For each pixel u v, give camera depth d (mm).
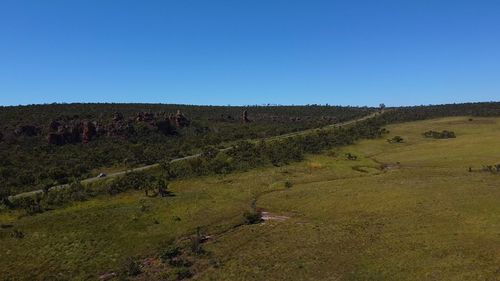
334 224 71250
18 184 103000
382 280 50406
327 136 166625
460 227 64375
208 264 60938
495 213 69062
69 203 91062
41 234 73562
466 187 85312
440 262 53062
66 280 59844
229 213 82438
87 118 173125
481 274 49188
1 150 129000
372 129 186500
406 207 76062
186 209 84688
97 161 127000
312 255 59125
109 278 59969
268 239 67625
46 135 145375
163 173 113438
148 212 83125
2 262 64500
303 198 88312
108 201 92188
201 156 130375
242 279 54406
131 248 68812
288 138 157250
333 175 110938
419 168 114938
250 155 131625
